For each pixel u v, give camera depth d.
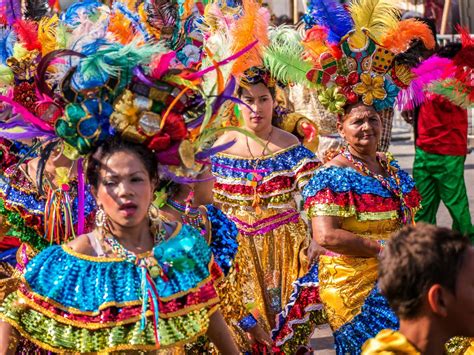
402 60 4.62
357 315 4.44
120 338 3.14
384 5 4.57
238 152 5.45
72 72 3.28
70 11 4.09
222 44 4.29
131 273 3.23
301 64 4.60
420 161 7.61
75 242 3.28
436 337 2.70
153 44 3.75
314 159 5.46
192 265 3.33
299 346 5.05
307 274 5.00
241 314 4.46
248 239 5.30
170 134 3.27
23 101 4.29
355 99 4.52
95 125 3.23
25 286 3.19
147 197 3.24
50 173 4.25
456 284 2.65
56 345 3.14
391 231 4.51
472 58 4.76
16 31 4.36
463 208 7.64
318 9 4.70
